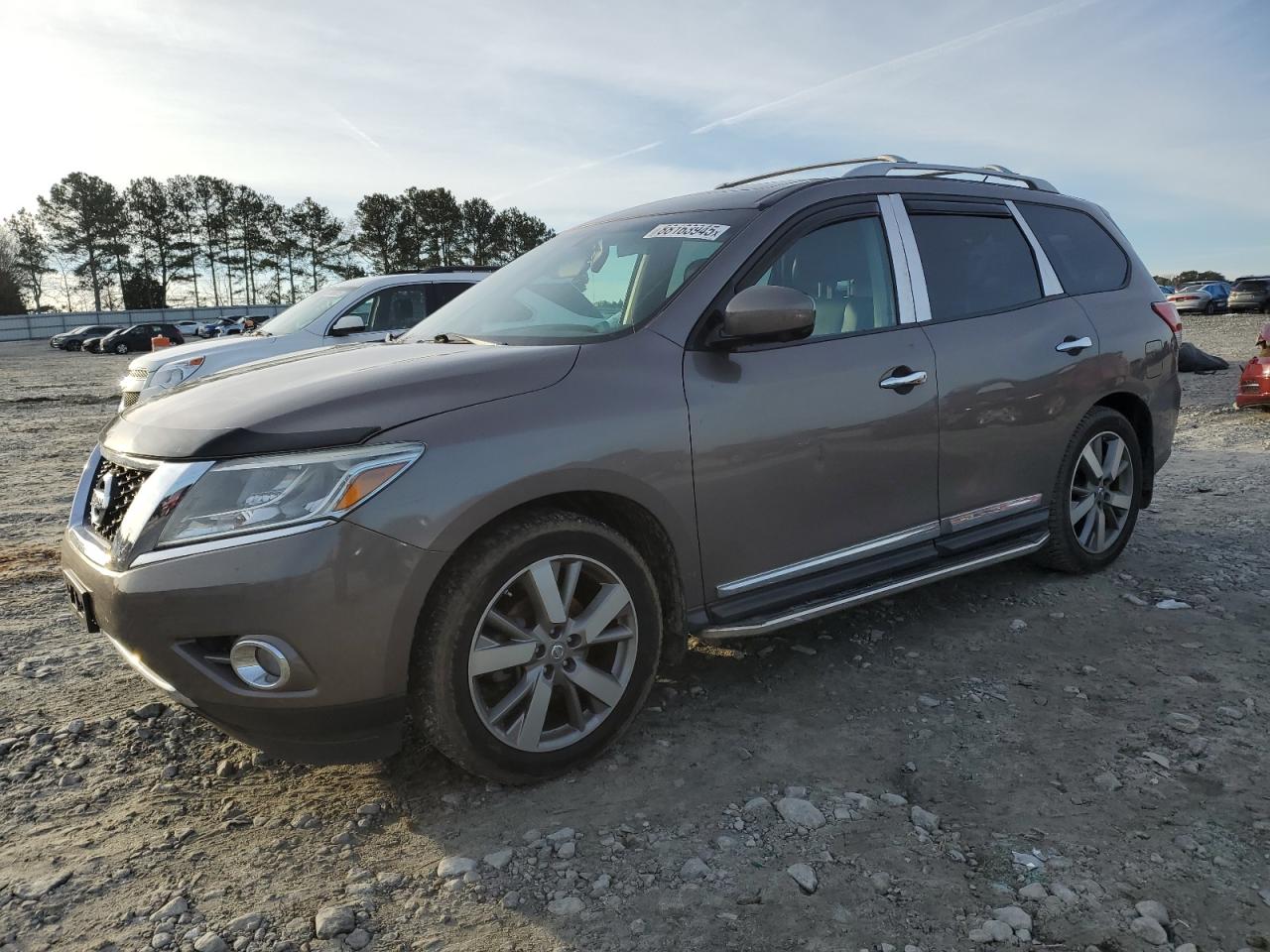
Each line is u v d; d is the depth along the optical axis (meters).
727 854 2.32
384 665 2.37
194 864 2.36
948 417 3.54
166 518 2.35
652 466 2.76
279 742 2.42
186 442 2.42
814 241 3.34
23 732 3.08
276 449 2.34
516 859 2.32
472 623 2.47
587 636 2.68
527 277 3.74
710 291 3.04
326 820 2.54
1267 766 2.66
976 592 4.22
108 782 2.77
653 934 2.04
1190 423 9.47
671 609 2.96
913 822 2.44
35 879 2.30
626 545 2.75
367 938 2.05
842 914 2.08
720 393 2.93
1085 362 4.11
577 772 2.76
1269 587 4.17
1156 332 4.54
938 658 3.51
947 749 2.83
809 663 3.50
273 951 2.02
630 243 3.49
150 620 2.32
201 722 3.13
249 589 2.26
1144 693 3.15
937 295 3.66
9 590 4.62
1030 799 2.54
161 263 88.56
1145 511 5.69
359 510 2.31
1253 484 6.31
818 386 3.14
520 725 2.60
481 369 2.65
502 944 2.02
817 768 2.74
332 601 2.28
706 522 2.91
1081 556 4.31
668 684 3.36
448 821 2.52
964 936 2.00
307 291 91.50
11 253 86.81
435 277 8.95
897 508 3.43
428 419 2.44
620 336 2.91
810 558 3.21
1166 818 2.42
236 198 88.25
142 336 44.47
